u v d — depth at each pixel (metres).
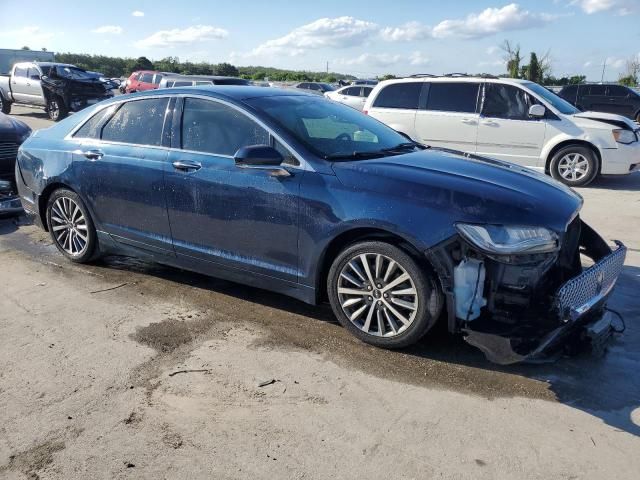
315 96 4.80
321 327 3.96
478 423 2.90
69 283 4.79
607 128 9.15
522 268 3.24
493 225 3.19
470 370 3.40
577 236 3.70
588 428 2.86
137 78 25.88
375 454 2.67
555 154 9.52
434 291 3.34
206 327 3.96
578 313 3.15
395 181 3.46
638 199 8.50
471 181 3.46
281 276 3.89
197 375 3.35
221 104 4.13
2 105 21.39
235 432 2.83
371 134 4.44
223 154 4.05
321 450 2.70
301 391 3.18
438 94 10.09
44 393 3.16
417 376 3.33
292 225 3.72
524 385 3.25
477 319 3.32
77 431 2.84
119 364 3.47
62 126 5.19
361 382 3.28
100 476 2.54
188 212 4.22
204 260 4.27
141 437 2.79
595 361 3.52
